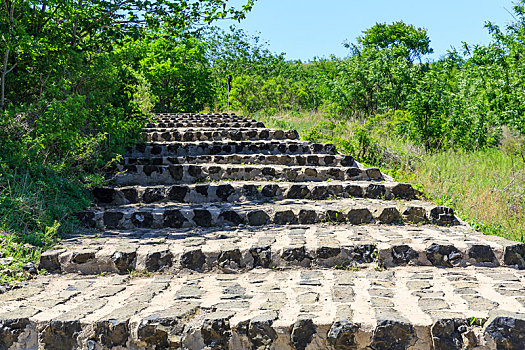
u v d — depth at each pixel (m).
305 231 5.61
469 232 5.58
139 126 9.10
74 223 5.83
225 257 4.76
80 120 6.64
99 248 4.86
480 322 3.23
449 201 6.85
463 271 4.62
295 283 4.28
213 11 7.93
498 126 12.12
